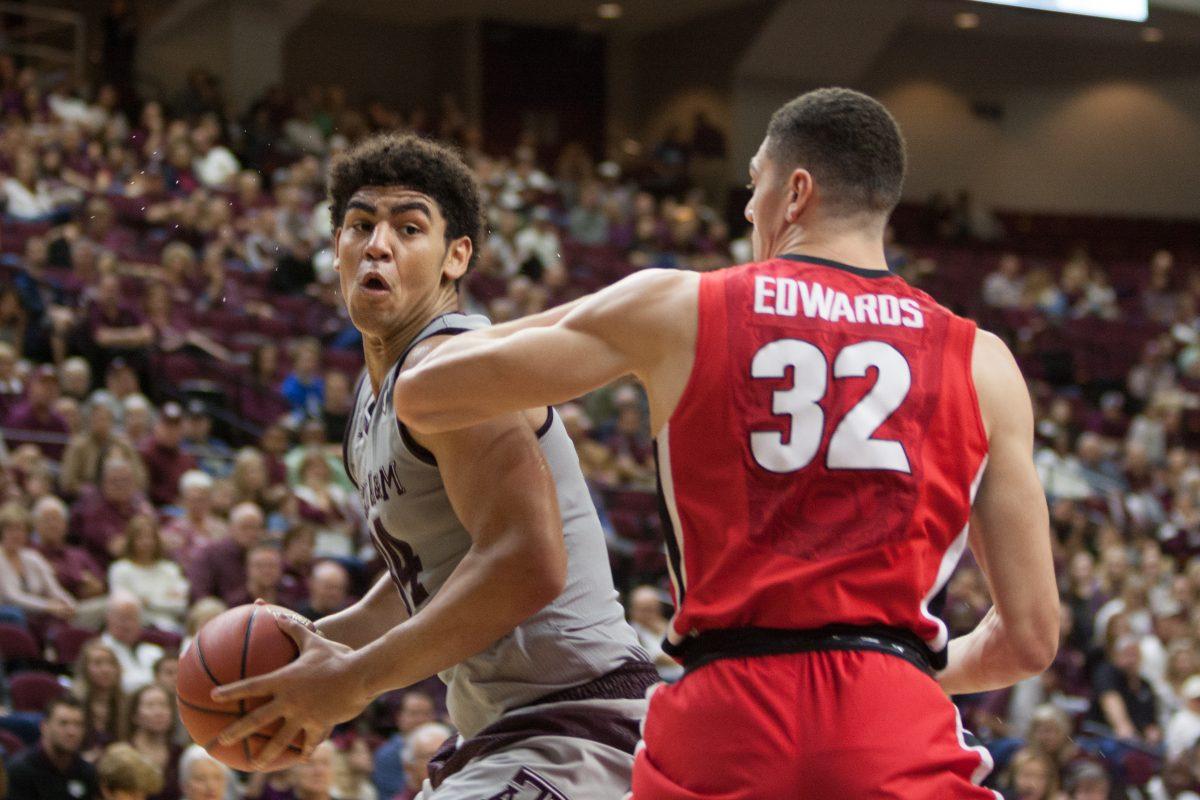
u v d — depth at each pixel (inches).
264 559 275.1
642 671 95.0
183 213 508.1
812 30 879.1
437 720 260.5
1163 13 925.2
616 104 965.8
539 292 504.1
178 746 223.3
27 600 274.7
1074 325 711.1
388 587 103.2
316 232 522.3
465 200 96.3
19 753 212.8
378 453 93.3
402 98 937.5
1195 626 373.7
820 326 74.5
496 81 931.3
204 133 597.0
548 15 930.1
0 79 644.1
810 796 69.7
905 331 75.7
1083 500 500.1
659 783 72.5
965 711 292.5
